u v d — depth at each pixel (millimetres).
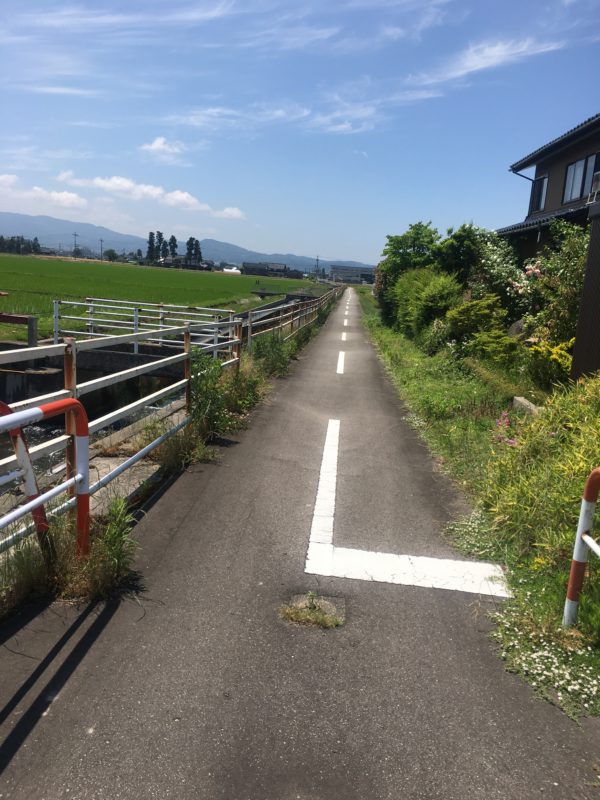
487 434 7180
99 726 2461
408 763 2369
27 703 2566
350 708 2668
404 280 23000
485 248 17109
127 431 6527
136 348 15070
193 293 44531
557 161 18859
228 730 2486
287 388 11297
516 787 2279
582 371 7207
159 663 2902
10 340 15531
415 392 10750
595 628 3227
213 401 7230
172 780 2215
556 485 4621
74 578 3463
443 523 4902
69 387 3977
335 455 6816
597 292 6996
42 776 2197
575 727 2625
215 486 5516
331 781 2258
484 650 3170
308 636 3219
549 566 3969
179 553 4113
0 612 3223
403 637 3256
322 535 4555
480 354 12219
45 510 3619
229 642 3115
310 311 27484
